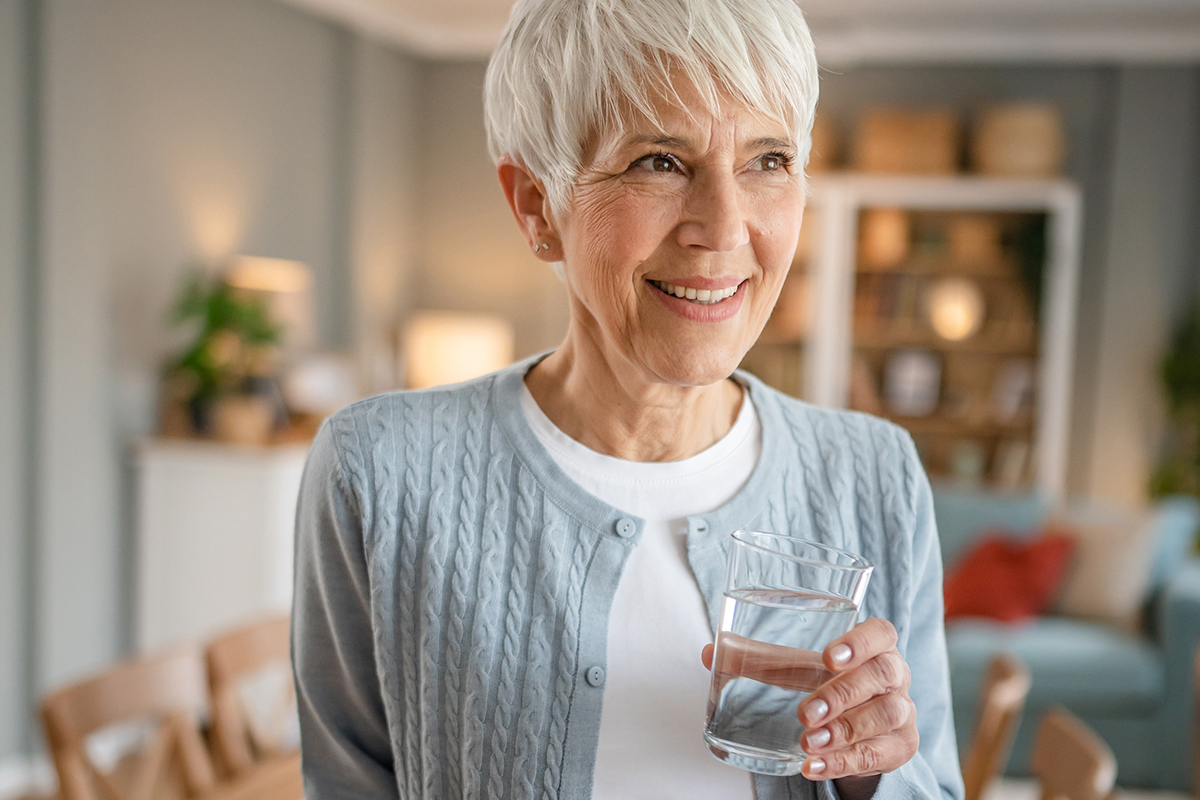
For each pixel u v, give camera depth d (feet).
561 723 2.67
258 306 12.45
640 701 2.67
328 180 16.14
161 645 12.30
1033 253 16.88
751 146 2.37
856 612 2.16
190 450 12.04
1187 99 16.61
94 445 11.69
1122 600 12.35
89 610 11.79
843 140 17.80
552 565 2.74
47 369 11.01
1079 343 17.58
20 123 10.71
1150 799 11.13
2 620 10.98
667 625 2.71
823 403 17.33
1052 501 14.46
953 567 13.50
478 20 17.17
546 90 2.50
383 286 17.43
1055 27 16.46
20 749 11.27
